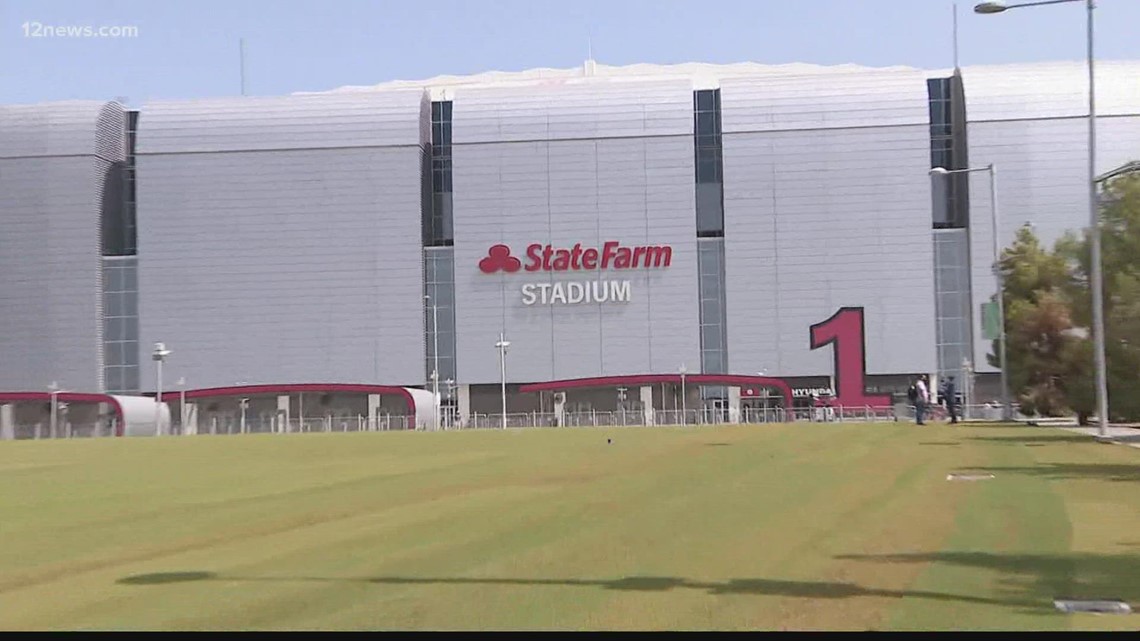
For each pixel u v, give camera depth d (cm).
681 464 3195
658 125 11819
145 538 1770
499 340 11919
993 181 7531
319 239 11944
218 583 1320
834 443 4184
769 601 1162
